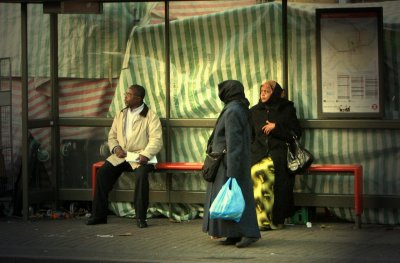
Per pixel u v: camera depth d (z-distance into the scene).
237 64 10.08
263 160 9.23
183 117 10.15
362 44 9.59
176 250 8.12
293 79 9.86
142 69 10.35
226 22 10.11
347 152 9.68
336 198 9.54
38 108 10.52
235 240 8.44
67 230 9.31
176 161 10.14
